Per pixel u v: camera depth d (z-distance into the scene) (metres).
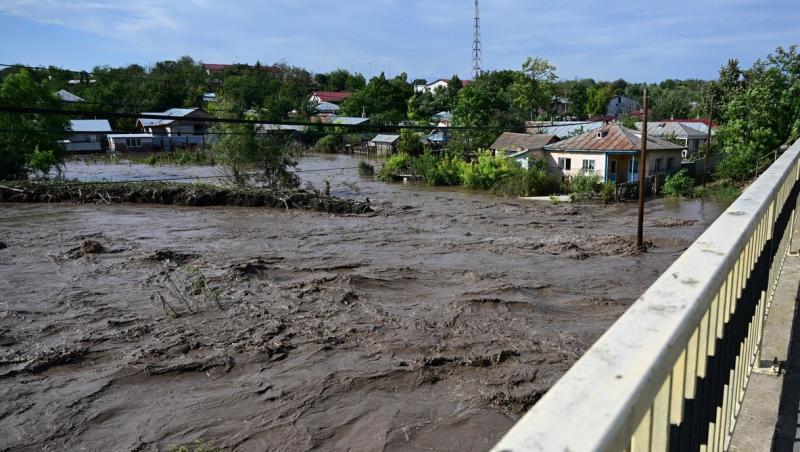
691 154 49.62
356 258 18.84
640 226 20.31
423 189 40.50
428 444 8.11
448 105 77.81
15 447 8.14
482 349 11.12
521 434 0.66
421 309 13.50
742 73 52.44
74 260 18.38
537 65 61.78
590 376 0.79
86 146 63.34
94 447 8.15
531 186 35.88
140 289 15.22
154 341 11.62
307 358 10.80
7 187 32.81
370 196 36.34
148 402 9.34
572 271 17.12
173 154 58.03
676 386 1.10
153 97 70.12
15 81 37.50
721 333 1.54
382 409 9.01
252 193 32.25
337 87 117.81
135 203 32.75
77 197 33.06
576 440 0.65
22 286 15.47
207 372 10.30
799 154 3.60
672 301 1.05
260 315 13.12
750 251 1.97
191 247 20.69
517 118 59.88
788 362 2.65
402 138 56.09
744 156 36.72
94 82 74.56
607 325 12.49
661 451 1.02
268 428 8.55
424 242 21.59
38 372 10.34
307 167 55.50
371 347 11.28
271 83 94.19
